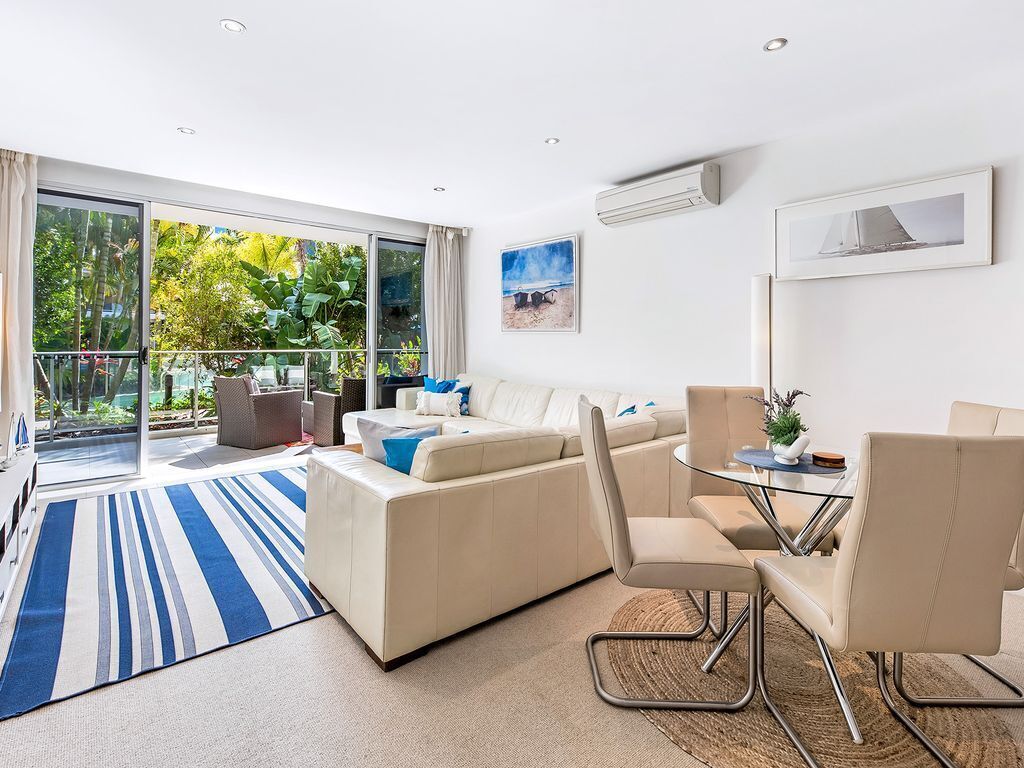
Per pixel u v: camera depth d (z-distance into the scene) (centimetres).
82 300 407
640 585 175
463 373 616
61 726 160
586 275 466
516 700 176
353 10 200
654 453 291
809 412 324
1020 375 251
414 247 607
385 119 301
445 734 160
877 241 290
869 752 156
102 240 413
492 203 489
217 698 175
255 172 397
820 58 235
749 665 178
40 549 292
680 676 191
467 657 201
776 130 318
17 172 358
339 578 219
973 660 202
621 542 174
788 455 201
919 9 199
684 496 313
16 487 251
